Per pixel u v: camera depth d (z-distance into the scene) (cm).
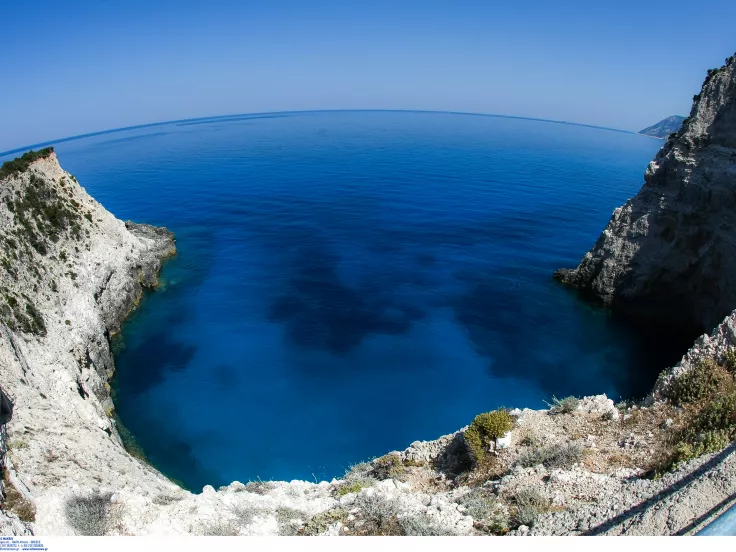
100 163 19250
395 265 7394
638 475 1750
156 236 7850
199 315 5797
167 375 4641
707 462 1468
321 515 1784
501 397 4347
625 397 4338
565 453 2017
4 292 3519
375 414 4116
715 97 4938
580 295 6319
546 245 8331
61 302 4194
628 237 5772
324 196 11888
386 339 5288
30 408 2441
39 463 2058
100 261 5216
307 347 5122
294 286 6631
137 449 3716
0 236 4016
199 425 3984
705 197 4878
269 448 3738
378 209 10650
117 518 1698
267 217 10025
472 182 13862
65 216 5131
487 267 7306
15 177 4791
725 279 4756
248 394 4362
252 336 5341
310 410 4156
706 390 2109
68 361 3562
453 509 1744
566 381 4578
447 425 3991
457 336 5347
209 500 2092
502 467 2125
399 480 2339
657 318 5641
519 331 5478
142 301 6088
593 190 13100
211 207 10881
